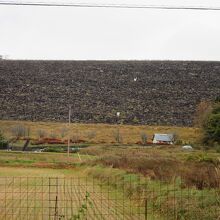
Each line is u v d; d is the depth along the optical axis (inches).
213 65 7116.1
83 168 2369.6
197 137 4874.5
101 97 6397.6
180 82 6747.1
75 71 6914.4
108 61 7155.5
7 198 1210.6
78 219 887.7
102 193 1282.0
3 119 5846.5
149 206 964.0
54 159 3031.5
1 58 7426.2
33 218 916.0
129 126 5639.8
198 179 1010.1
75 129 5418.3
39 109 6122.1
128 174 1414.9
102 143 4667.8
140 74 6889.8
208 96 6476.4
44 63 7091.5
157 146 4089.6
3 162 2778.1
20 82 6673.2
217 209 808.3
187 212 828.6
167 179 1118.4
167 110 6166.3
